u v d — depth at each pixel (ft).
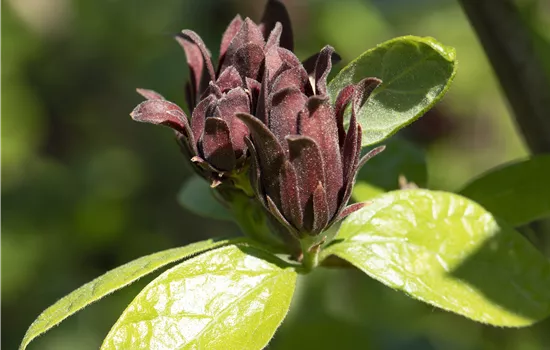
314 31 2.67
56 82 3.20
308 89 1.03
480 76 2.87
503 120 2.90
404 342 1.94
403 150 1.29
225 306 1.04
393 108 1.09
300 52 2.65
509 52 1.31
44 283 2.83
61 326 2.70
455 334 2.11
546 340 1.63
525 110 1.32
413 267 1.10
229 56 1.07
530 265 1.11
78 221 2.89
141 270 1.03
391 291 2.16
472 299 1.09
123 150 3.01
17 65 3.25
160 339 1.01
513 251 1.12
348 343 1.73
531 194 1.22
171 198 2.89
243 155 1.07
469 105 2.87
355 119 1.02
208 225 2.83
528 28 1.41
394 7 3.03
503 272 1.11
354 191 1.27
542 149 1.32
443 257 1.11
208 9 2.73
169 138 2.91
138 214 2.90
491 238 1.12
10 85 3.21
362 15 2.72
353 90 1.02
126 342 1.01
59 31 3.29
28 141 3.17
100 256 2.89
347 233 1.11
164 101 1.06
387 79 1.09
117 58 3.11
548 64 1.40
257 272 1.06
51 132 3.18
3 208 2.95
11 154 3.11
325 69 1.02
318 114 1.01
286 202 1.03
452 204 1.13
